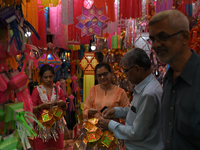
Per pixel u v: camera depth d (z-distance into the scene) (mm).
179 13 841
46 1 2473
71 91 4223
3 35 1008
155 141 1171
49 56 3301
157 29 855
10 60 1145
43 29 2855
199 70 828
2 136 966
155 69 3852
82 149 1630
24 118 1028
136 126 1160
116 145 1651
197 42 2691
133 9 2611
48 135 2234
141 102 1184
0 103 989
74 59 4367
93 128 1620
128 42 3537
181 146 867
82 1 2650
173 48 842
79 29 2850
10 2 971
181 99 858
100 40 4047
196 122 787
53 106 2346
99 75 1890
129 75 1282
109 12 2549
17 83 1038
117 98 1887
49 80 2432
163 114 981
